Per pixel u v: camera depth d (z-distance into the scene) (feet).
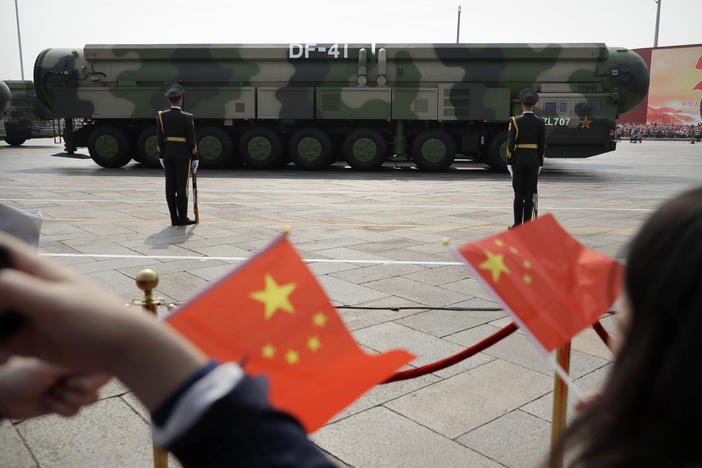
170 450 1.67
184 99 54.44
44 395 2.18
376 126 56.08
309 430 2.97
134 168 56.18
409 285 16.52
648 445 1.78
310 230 24.75
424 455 8.26
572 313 4.87
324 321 3.34
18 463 8.02
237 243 21.95
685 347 1.70
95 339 1.57
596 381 10.62
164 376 1.65
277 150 55.36
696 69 163.84
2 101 81.97
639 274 1.84
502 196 36.70
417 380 10.55
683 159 77.61
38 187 39.29
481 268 4.60
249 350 3.15
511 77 52.85
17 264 1.60
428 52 52.90
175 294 15.55
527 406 9.66
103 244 21.59
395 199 34.99
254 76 54.34
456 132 55.47
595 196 37.09
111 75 54.85
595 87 52.65
